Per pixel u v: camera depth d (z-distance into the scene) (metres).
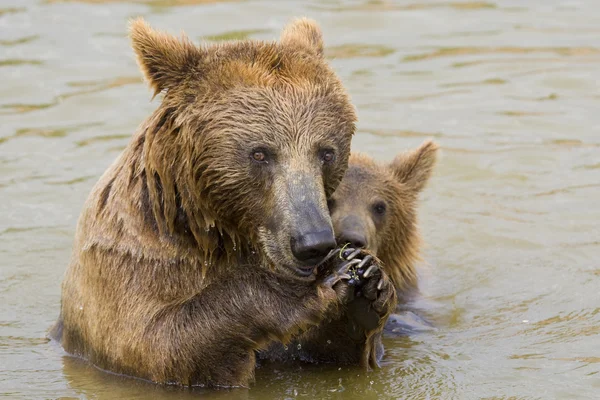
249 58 10.51
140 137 10.91
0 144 17.95
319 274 10.30
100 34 23.23
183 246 10.56
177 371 10.32
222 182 10.18
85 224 11.45
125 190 10.83
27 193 16.38
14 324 12.80
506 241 15.30
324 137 10.23
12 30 23.41
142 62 10.48
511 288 13.83
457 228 15.86
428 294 14.08
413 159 15.73
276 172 10.07
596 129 18.86
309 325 10.16
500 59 22.31
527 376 10.83
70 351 11.84
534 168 17.52
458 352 11.73
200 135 10.17
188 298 10.38
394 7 25.61
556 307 13.05
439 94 20.47
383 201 14.43
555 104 20.00
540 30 24.14
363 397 10.47
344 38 23.52
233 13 24.47
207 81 10.30
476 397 10.32
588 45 23.06
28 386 10.79
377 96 20.33
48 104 19.67
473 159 17.84
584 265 14.25
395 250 14.74
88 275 11.12
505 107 19.86
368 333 10.79
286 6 25.17
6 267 14.27
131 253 10.63
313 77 10.51
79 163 17.34
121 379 10.75
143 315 10.48
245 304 10.07
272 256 10.07
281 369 11.31
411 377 10.97
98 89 20.36
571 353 11.48
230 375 10.40
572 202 16.30
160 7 25.03
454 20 24.81
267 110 10.10
